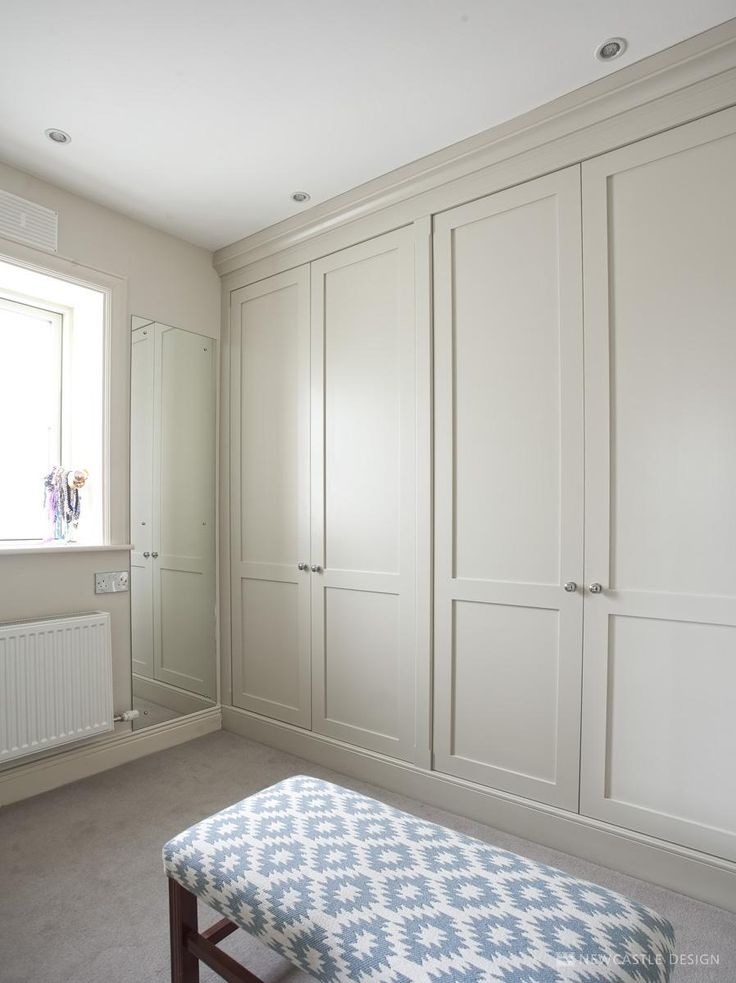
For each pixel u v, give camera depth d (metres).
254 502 2.89
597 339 1.85
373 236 2.42
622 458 1.81
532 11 1.53
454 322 2.18
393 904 1.03
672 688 1.71
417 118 1.98
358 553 2.46
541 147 1.96
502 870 1.14
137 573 2.66
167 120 1.99
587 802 1.85
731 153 1.63
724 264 1.64
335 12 1.54
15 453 2.56
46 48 1.66
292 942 1.01
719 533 1.64
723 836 1.62
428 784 2.21
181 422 2.87
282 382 2.77
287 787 1.49
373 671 2.40
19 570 2.25
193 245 2.94
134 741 2.61
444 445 2.20
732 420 1.63
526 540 2.00
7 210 2.24
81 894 1.66
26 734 2.16
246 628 2.93
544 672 1.96
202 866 1.18
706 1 1.49
